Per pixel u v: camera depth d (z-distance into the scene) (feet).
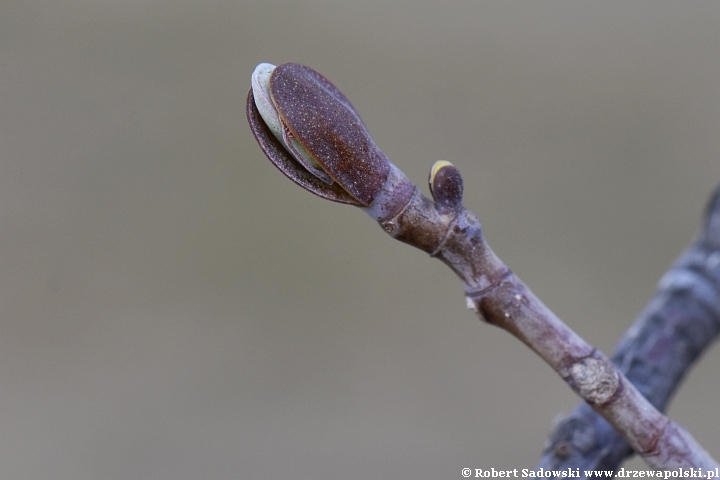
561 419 0.78
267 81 0.70
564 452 0.77
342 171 0.70
